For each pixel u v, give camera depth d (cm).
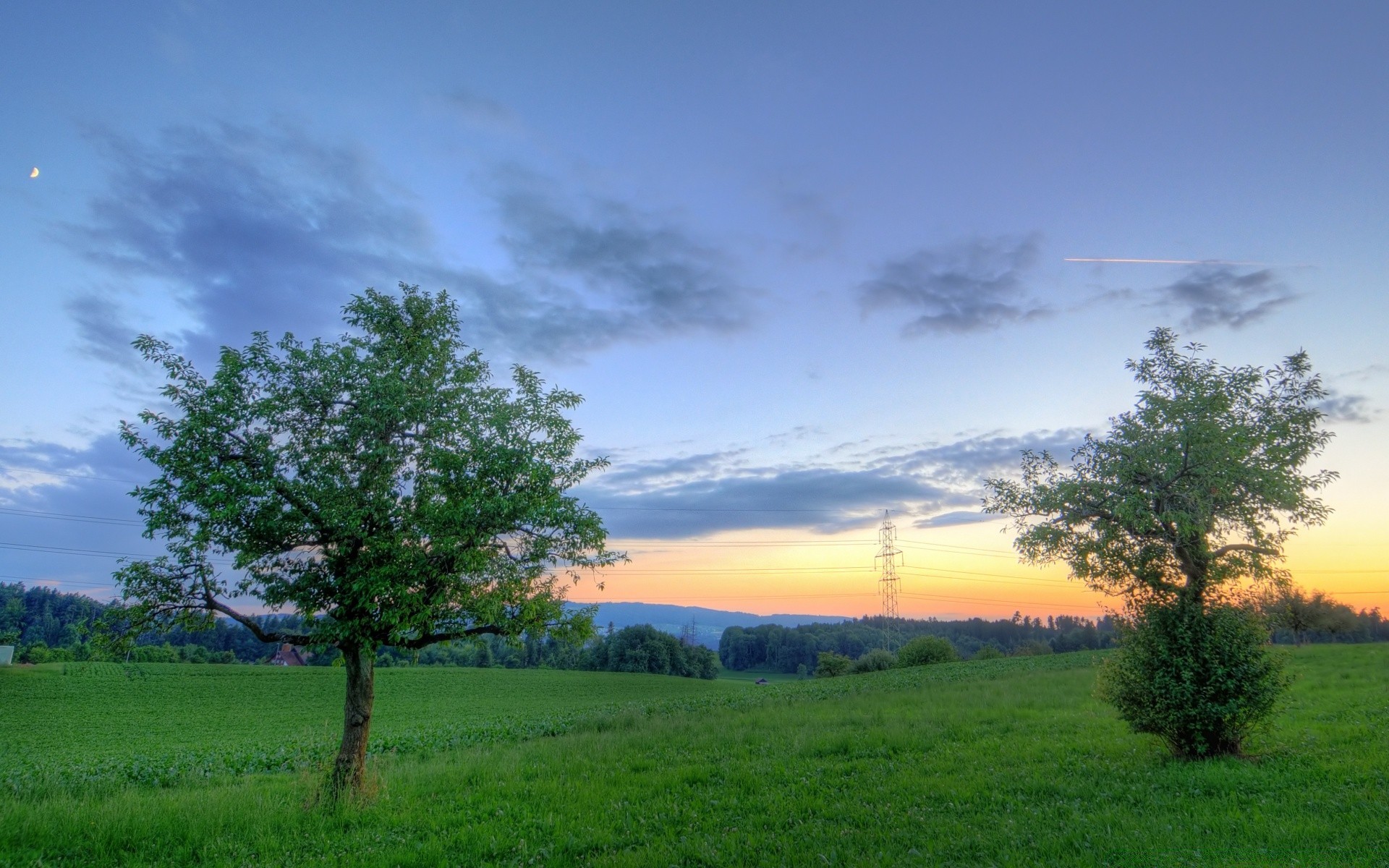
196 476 1322
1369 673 3056
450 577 1377
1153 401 1581
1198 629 1502
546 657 13225
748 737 2300
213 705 5853
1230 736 1484
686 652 12250
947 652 8450
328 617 1438
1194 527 1448
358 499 1383
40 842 1137
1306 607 7056
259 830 1207
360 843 1149
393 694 6769
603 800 1442
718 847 1070
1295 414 1518
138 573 1307
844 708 3138
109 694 6172
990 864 938
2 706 5453
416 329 1627
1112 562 1605
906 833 1110
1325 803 1102
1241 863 866
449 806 1402
